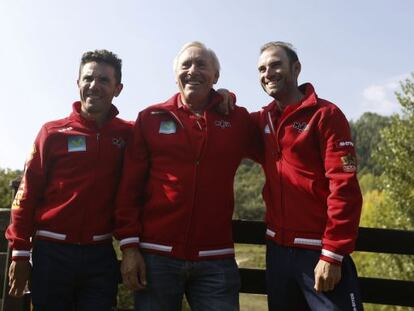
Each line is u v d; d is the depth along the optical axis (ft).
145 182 8.75
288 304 8.29
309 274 7.95
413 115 31.86
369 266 35.55
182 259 8.09
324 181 8.14
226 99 8.70
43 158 8.63
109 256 8.73
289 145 8.27
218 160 8.39
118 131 9.09
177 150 8.32
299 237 8.05
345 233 7.49
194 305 8.32
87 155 8.67
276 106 8.85
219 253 8.27
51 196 8.61
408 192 30.35
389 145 31.91
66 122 8.91
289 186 8.23
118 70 9.20
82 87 8.88
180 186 8.19
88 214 8.54
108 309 8.54
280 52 8.61
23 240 8.36
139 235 8.37
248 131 9.04
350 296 7.70
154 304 8.04
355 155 7.91
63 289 8.42
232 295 8.25
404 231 9.75
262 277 10.36
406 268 29.37
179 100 8.79
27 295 10.39
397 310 29.04
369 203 42.45
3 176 32.60
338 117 7.97
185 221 8.15
